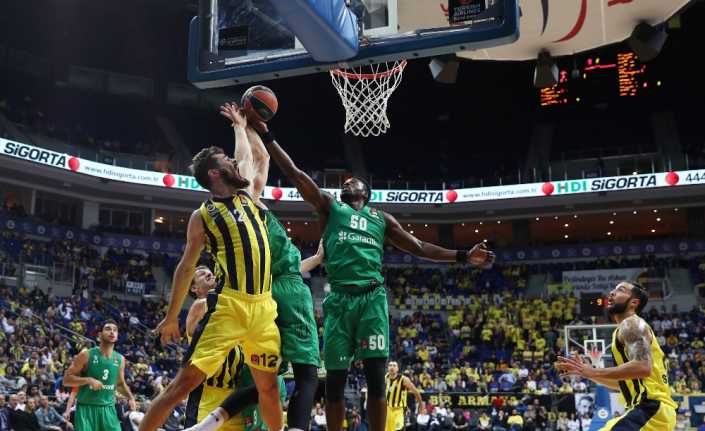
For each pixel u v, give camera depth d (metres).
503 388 24.23
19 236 28.75
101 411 8.70
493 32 6.37
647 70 38.84
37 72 36.41
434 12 6.59
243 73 7.07
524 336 30.11
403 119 41.91
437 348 29.73
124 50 38.09
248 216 4.43
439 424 19.53
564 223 36.34
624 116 39.16
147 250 32.69
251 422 5.27
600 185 30.20
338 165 39.88
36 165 29.36
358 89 9.56
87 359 8.69
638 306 5.81
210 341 4.16
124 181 30.02
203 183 4.55
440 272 35.12
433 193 32.53
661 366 5.57
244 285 4.28
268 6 7.16
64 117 36.66
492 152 40.44
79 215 32.62
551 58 10.95
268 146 4.99
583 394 19.09
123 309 29.17
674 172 29.30
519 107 41.09
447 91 41.44
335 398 4.93
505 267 34.66
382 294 5.06
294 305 4.73
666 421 5.45
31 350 21.12
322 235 5.25
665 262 32.03
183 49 38.50
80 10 34.47
